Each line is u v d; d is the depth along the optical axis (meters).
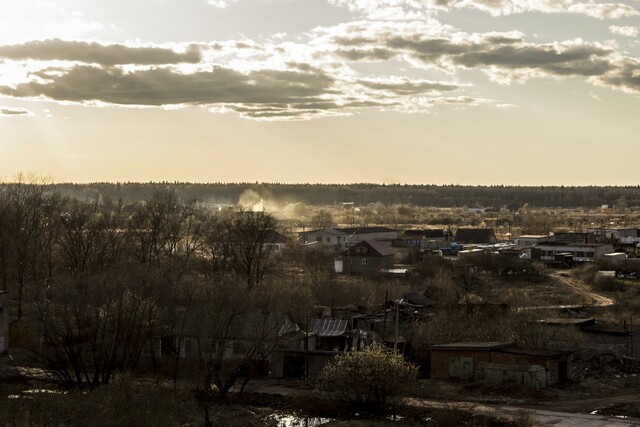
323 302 84.06
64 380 52.03
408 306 81.31
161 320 55.50
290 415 46.44
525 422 42.03
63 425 39.84
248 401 49.50
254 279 86.12
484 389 51.25
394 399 48.84
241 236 88.00
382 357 47.41
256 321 54.00
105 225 95.19
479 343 58.31
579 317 78.38
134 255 86.81
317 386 49.12
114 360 53.50
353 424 43.78
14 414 38.28
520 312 76.25
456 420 43.94
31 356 56.88
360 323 71.56
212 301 51.66
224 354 53.56
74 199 147.38
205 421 44.19
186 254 95.88
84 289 52.62
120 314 52.22
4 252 80.81
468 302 79.12
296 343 59.47
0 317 61.03
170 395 47.34
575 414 45.09
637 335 63.09
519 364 53.09
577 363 60.00
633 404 47.53
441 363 55.59
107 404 42.19
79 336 52.41
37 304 52.66
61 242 86.00
